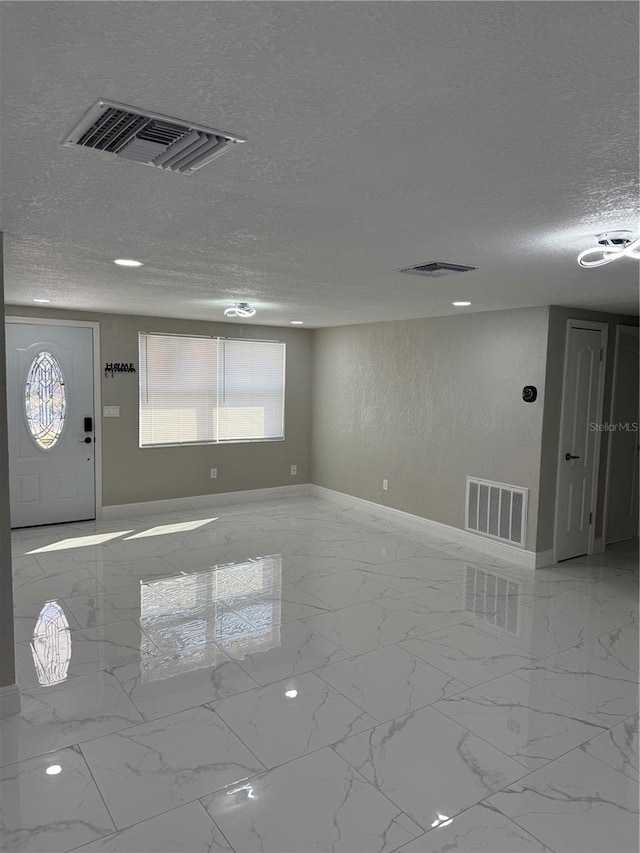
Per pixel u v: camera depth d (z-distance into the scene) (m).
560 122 1.53
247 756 2.63
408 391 6.51
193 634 3.83
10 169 1.93
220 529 6.34
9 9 1.05
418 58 1.22
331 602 4.39
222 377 7.36
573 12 1.04
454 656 3.58
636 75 1.28
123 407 6.66
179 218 2.51
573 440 5.42
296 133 1.62
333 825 2.24
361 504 7.27
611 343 5.66
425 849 2.13
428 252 3.05
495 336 5.51
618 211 2.30
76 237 2.87
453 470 6.01
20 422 6.07
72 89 1.38
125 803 2.34
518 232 2.63
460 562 5.36
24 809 2.30
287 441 7.98
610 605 4.43
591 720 2.95
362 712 2.98
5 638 2.90
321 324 7.32
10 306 5.88
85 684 3.21
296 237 2.80
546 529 5.30
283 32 1.12
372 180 1.99
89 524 6.44
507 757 2.65
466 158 1.78
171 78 1.32
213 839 2.17
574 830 2.23
